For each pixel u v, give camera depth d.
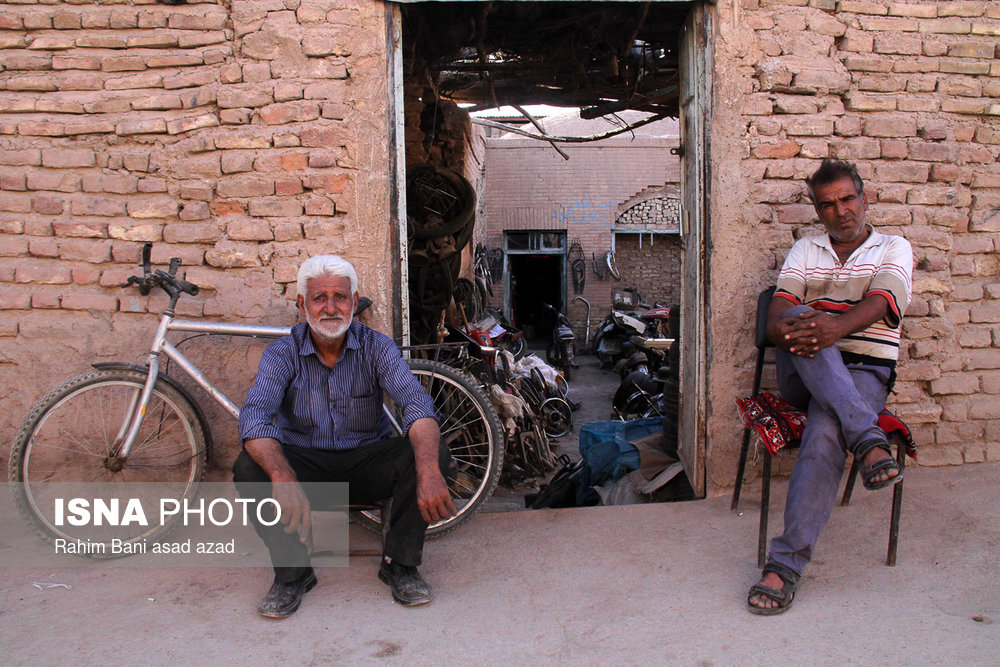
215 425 3.05
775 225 3.18
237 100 2.98
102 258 3.02
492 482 2.86
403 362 2.45
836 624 2.12
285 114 2.98
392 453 2.45
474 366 5.77
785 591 2.21
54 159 3.00
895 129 3.21
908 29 3.21
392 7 3.01
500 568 2.57
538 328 19.22
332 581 2.50
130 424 2.69
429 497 2.14
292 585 2.32
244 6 2.97
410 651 2.04
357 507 2.63
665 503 3.16
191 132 3.00
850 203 2.59
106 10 2.98
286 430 2.50
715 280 3.17
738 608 2.24
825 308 2.69
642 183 14.72
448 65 4.93
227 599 2.38
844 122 3.18
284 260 3.02
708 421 3.21
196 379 2.81
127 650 2.06
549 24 3.94
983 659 1.91
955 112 3.25
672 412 3.91
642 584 2.42
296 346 2.42
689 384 3.38
